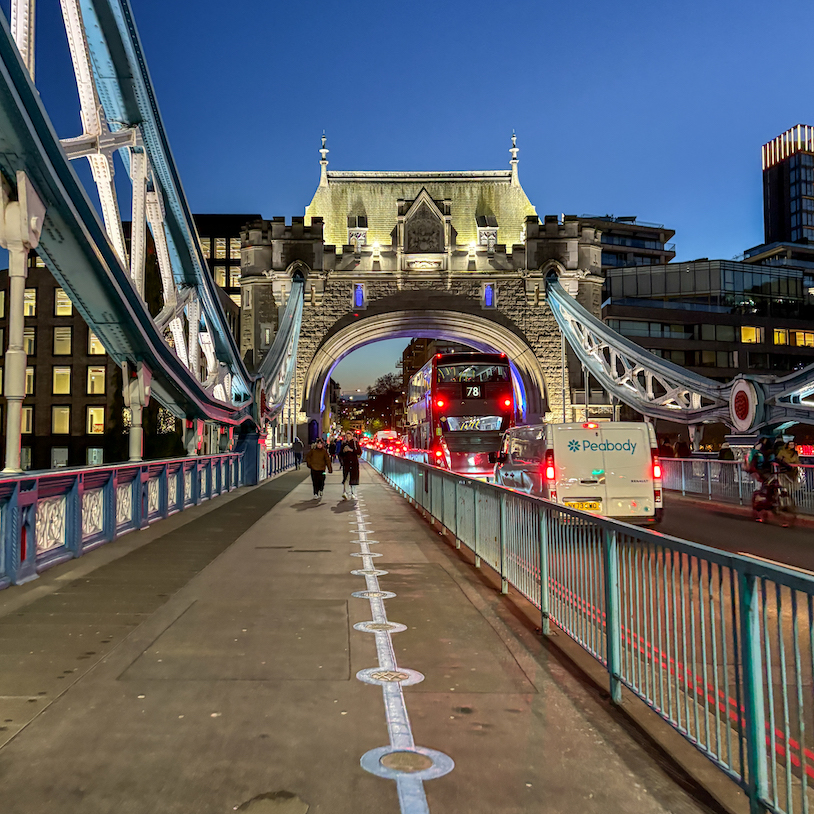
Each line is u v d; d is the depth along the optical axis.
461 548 10.66
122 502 11.73
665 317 65.56
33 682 4.55
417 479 16.55
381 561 9.45
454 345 89.81
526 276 47.53
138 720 3.95
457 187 55.09
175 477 15.20
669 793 3.23
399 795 3.16
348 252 47.84
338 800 3.12
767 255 92.69
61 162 8.91
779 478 13.95
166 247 17.81
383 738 3.76
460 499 10.55
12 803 3.05
